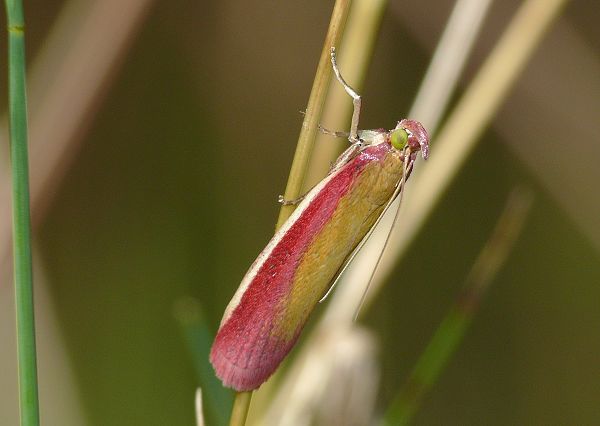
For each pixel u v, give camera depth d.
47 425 0.12
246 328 0.09
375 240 0.11
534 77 0.13
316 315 0.13
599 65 0.13
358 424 0.10
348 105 0.11
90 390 0.13
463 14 0.11
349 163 0.10
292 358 0.13
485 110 0.11
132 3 0.11
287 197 0.09
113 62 0.11
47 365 0.12
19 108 0.09
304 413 0.10
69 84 0.11
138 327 0.13
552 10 0.11
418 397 0.10
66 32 0.12
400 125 0.10
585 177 0.13
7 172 0.11
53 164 0.11
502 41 0.11
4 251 0.11
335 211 0.10
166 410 0.13
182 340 0.13
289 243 0.09
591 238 0.13
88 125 0.12
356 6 0.10
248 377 0.09
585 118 0.13
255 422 0.11
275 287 0.09
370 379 0.10
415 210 0.11
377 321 0.13
